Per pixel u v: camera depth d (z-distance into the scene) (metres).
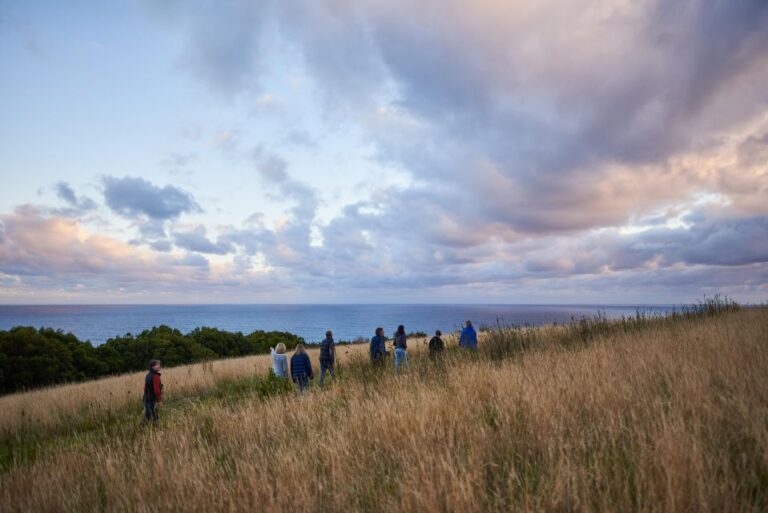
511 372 7.50
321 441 5.36
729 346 7.29
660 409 4.46
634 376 6.33
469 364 9.68
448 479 3.70
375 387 8.84
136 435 7.62
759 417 4.01
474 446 4.38
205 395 14.34
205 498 4.11
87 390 17.44
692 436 3.68
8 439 10.62
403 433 5.16
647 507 2.96
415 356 14.45
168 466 5.06
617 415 4.64
